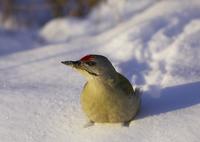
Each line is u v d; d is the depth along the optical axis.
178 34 11.52
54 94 9.22
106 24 15.09
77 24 15.41
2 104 8.84
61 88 9.52
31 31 16.11
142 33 11.73
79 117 8.34
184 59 10.25
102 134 7.80
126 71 10.26
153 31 11.80
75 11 16.58
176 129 7.72
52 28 15.65
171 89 8.98
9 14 16.73
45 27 15.86
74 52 11.69
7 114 8.51
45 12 17.39
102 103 7.52
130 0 15.70
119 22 14.70
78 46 12.09
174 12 12.84
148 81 9.68
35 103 8.86
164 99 8.66
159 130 7.75
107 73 7.41
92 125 8.05
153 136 7.63
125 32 11.94
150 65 10.41
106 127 7.93
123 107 7.59
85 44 12.20
